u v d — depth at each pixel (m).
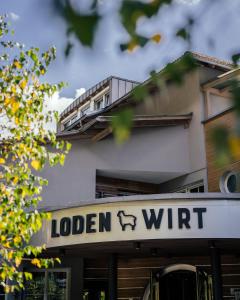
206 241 11.47
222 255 14.20
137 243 11.50
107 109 17.31
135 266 14.99
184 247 12.41
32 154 8.28
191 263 14.57
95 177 15.45
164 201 11.27
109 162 15.70
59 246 12.09
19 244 7.73
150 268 14.85
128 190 16.88
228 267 14.08
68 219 12.09
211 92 16.08
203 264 14.48
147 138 16.25
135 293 14.77
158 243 11.77
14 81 8.48
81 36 1.33
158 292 14.34
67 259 14.54
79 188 15.15
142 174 16.28
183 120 16.38
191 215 11.14
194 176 15.88
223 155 1.32
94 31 1.33
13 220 7.52
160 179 16.92
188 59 1.70
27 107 8.48
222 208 11.18
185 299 14.62
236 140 1.32
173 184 16.83
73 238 11.88
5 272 7.69
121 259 15.10
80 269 14.53
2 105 8.54
